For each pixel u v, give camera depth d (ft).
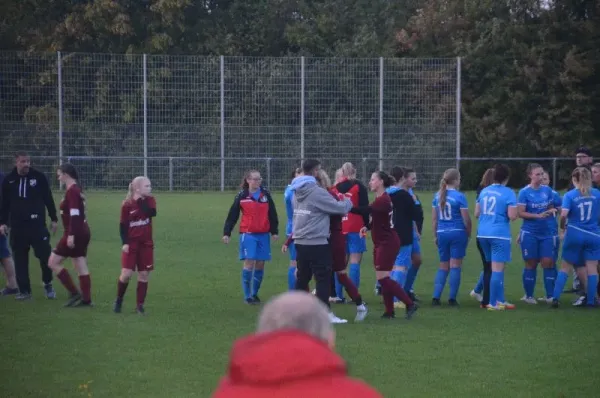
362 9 552.41
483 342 113.91
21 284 145.79
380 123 424.05
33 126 410.52
